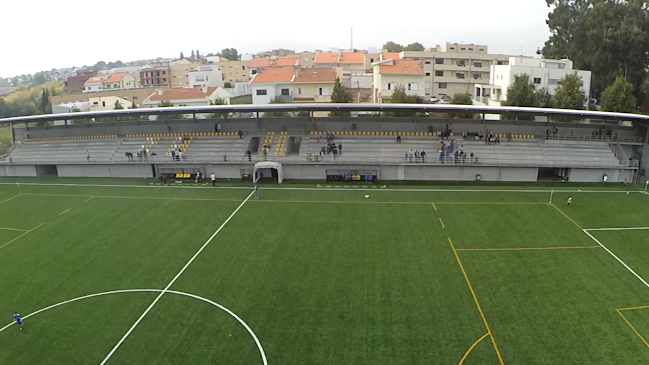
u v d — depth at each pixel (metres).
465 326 22.36
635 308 23.70
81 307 24.78
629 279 26.73
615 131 51.69
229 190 46.19
